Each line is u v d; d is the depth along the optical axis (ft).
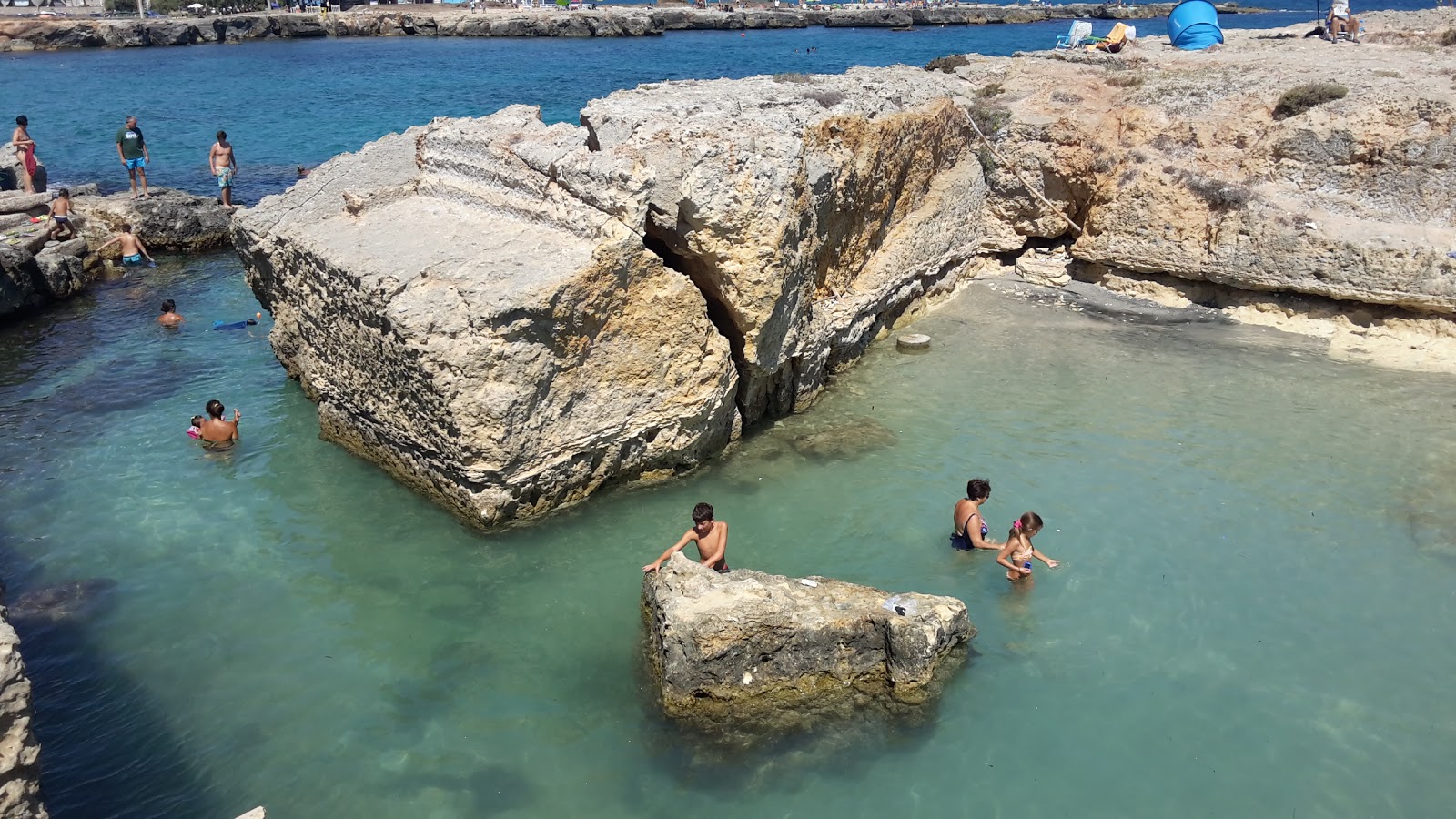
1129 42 101.30
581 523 45.21
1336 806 30.89
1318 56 81.66
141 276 80.74
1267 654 37.17
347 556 43.04
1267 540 43.52
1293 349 62.13
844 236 58.70
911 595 36.99
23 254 70.03
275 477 49.16
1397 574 41.22
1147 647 37.52
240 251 56.29
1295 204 64.34
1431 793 31.35
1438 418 53.26
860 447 51.65
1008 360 61.72
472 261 42.86
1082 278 74.38
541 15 279.28
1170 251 68.33
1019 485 47.80
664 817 30.66
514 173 47.70
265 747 33.14
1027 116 73.26
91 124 146.00
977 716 34.50
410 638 38.29
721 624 34.17
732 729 33.94
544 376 42.34
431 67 211.20
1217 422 53.36
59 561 42.50
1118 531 44.29
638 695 35.45
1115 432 52.65
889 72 75.77
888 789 31.68
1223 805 30.99
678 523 45.39
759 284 47.06
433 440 43.52
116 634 38.22
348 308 44.80
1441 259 58.70
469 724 34.14
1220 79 72.18
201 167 117.50
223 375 60.85
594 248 42.42
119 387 58.95
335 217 50.98
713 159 45.27
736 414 51.67
